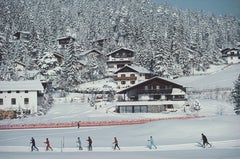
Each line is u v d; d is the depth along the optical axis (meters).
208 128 42.19
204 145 33.97
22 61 127.94
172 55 135.38
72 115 76.69
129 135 44.47
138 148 35.53
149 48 131.50
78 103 94.94
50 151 36.00
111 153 32.69
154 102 83.56
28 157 31.56
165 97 87.25
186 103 83.56
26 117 76.50
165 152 31.94
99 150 35.53
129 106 83.75
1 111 76.44
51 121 68.50
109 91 106.94
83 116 74.81
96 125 61.66
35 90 84.12
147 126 47.62
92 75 129.38
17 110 81.62
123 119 69.38
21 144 41.66
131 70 112.44
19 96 84.38
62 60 140.62
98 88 114.12
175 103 83.38
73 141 42.62
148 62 129.50
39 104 88.62
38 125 61.81
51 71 116.00
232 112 75.69
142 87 87.62
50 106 89.12
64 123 62.03
